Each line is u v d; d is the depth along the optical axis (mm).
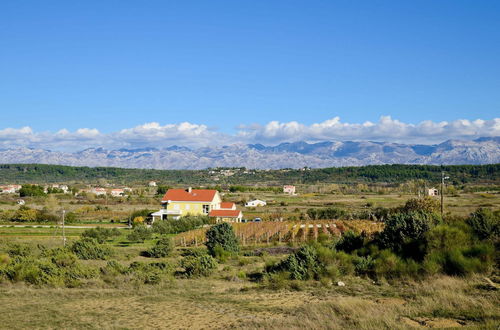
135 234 57781
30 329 14805
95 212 99750
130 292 21844
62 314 16953
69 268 27812
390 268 22969
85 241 42781
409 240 25469
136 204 122375
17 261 28703
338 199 135875
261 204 118438
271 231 60250
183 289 23047
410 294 17719
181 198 84875
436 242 23688
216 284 24859
